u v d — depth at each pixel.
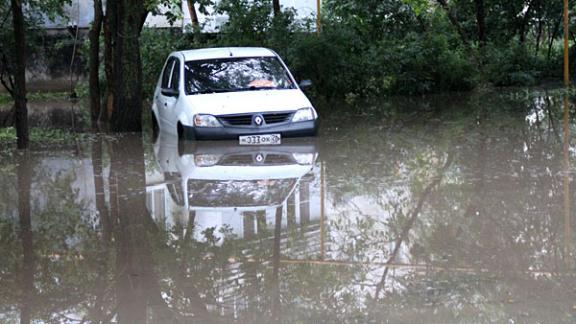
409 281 6.44
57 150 14.55
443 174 10.91
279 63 16.23
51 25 27.91
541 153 12.37
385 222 8.44
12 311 6.05
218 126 14.62
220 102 14.88
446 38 25.19
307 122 14.86
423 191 9.88
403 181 10.52
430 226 8.21
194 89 15.55
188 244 7.77
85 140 15.85
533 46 30.12
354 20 25.83
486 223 8.27
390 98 23.39
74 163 12.98
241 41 23.50
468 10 28.92
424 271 6.70
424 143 13.84
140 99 17.16
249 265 7.02
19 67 14.29
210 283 6.54
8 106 24.31
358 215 8.77
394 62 23.86
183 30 25.73
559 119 16.62
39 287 6.61
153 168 12.23
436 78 24.39
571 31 27.52
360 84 23.88
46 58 28.05
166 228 8.42
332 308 5.85
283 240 7.82
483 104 20.31
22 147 14.53
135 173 11.84
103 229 8.53
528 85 25.30
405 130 15.71
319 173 11.30
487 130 15.23
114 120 17.16
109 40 18.23
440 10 28.70
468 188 9.95
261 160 12.56
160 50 24.31
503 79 25.52
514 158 11.97
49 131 17.23
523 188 9.81
